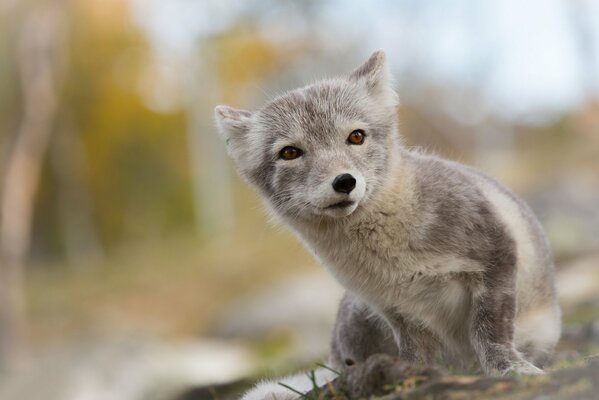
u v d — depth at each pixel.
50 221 33.12
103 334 19.91
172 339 18.56
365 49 29.88
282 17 29.73
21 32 20.59
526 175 25.22
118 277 28.25
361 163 5.27
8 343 19.19
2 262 19.70
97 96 31.78
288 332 17.42
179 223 33.56
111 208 33.59
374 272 5.27
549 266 5.77
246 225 31.36
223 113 6.06
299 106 5.57
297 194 5.37
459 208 5.12
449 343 5.43
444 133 31.41
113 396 12.69
